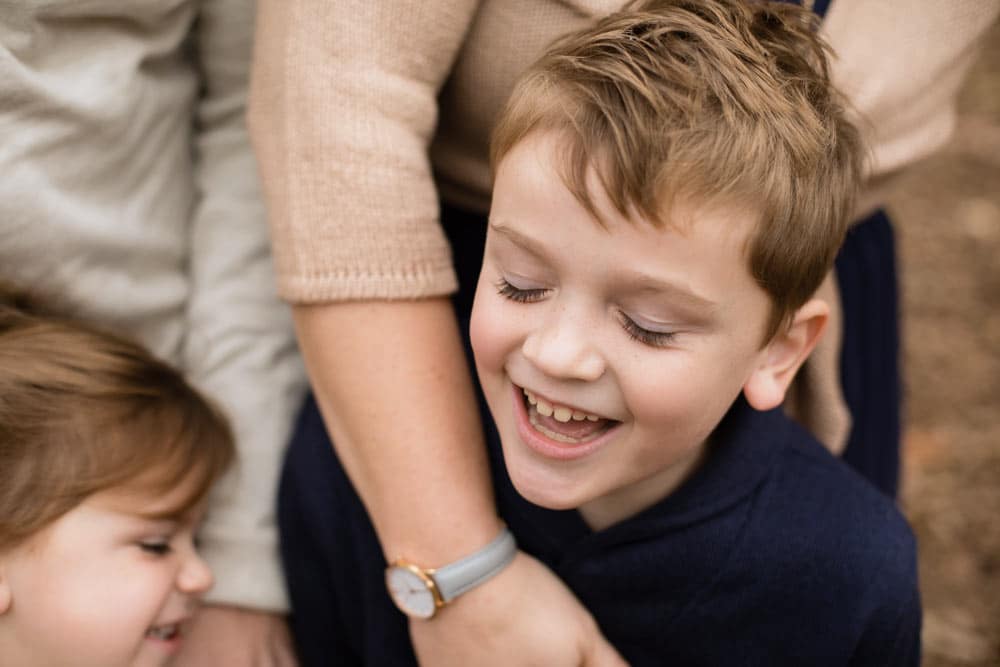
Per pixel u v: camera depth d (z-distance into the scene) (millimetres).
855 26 1082
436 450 1038
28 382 1154
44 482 1123
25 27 1078
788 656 1081
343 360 1045
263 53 1065
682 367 854
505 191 865
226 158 1363
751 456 1056
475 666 1052
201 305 1357
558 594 1068
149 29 1201
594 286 839
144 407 1210
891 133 1177
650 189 786
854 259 1341
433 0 1000
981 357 2756
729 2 936
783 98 865
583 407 889
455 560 1030
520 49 1051
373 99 1013
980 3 1122
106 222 1219
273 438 1347
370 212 1014
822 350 1227
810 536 1052
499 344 902
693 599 1073
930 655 1970
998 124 3729
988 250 3176
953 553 2191
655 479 1056
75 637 1138
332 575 1268
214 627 1297
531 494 951
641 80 828
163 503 1199
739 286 844
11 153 1112
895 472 1523
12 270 1194
